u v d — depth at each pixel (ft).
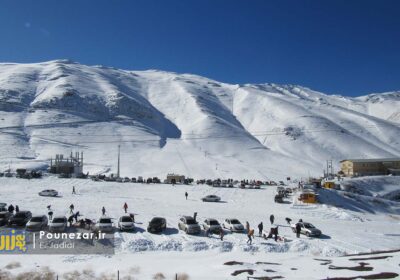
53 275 89.76
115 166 582.35
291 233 158.61
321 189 285.23
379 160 456.45
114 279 88.02
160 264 105.40
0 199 219.20
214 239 140.05
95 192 276.21
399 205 295.28
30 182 315.17
